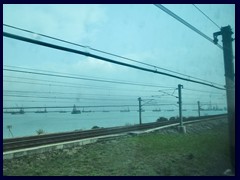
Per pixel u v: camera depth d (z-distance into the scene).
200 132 21.88
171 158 13.05
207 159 12.23
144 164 12.41
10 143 17.14
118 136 21.59
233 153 12.02
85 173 11.65
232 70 14.55
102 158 14.48
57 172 12.07
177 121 34.59
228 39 14.81
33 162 14.31
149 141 18.92
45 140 19.95
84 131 24.72
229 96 14.07
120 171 11.52
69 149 17.61
